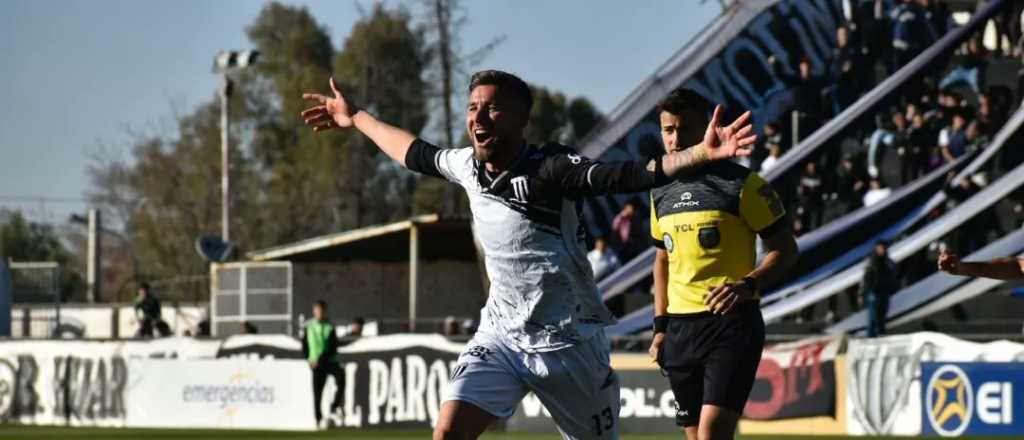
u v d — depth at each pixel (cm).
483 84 679
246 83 7075
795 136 2830
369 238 3659
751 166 2831
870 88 2794
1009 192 2492
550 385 713
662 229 875
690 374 864
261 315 3734
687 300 862
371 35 6606
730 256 852
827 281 2597
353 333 2720
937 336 1784
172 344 2428
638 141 2931
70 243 8119
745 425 1930
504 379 709
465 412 700
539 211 682
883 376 1827
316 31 7244
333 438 1981
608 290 2714
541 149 688
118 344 2466
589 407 722
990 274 786
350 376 2233
